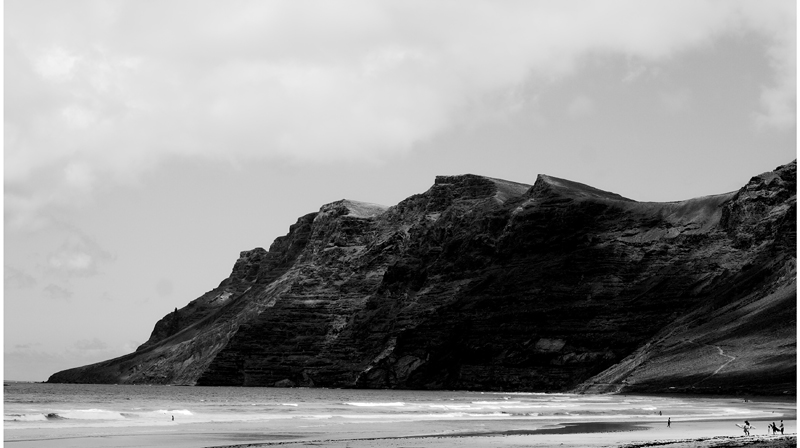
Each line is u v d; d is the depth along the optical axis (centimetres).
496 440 6131
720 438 6006
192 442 5962
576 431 7194
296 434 6775
